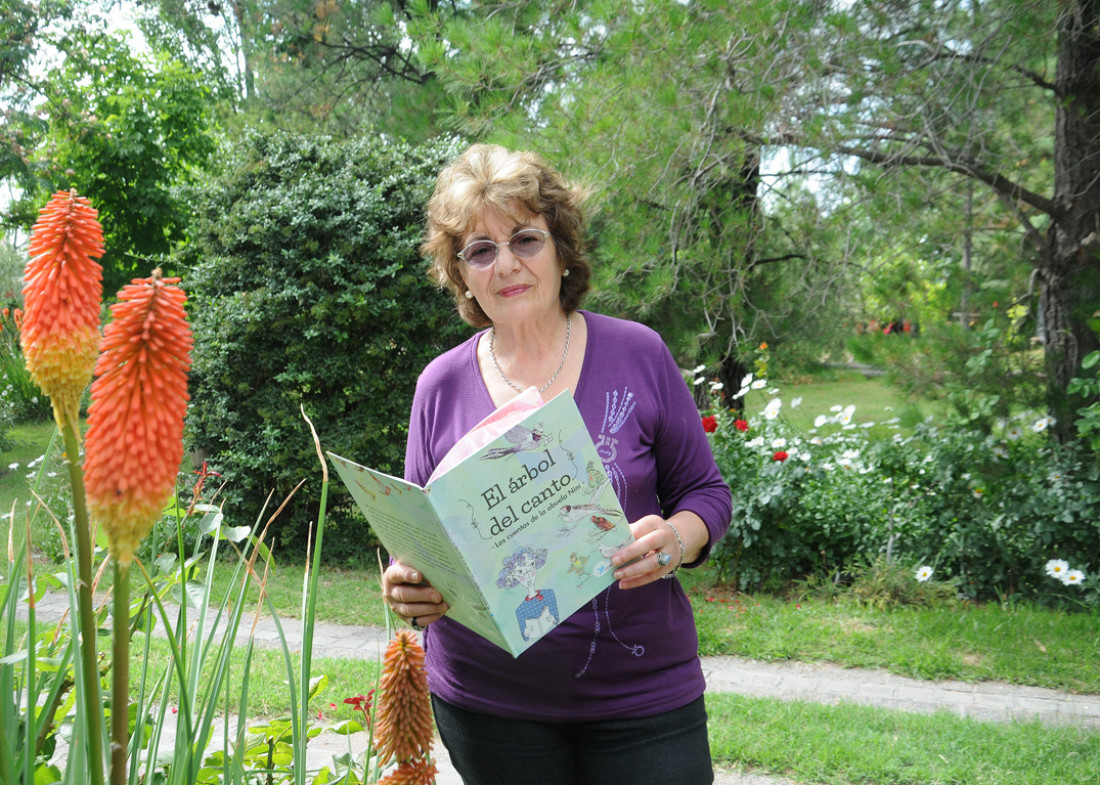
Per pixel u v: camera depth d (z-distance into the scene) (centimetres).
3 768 118
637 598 189
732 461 687
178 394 104
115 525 101
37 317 109
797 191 827
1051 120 882
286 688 461
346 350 802
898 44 653
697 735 194
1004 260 772
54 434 164
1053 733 409
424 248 225
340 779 199
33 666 139
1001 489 624
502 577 162
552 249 203
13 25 1456
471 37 690
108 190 1497
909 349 630
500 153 204
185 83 1579
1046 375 625
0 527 475
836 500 667
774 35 613
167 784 162
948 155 679
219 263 801
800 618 585
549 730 193
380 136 863
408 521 164
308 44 1496
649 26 628
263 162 819
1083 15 638
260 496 798
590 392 200
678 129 649
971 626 555
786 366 921
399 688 165
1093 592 584
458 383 212
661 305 821
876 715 435
